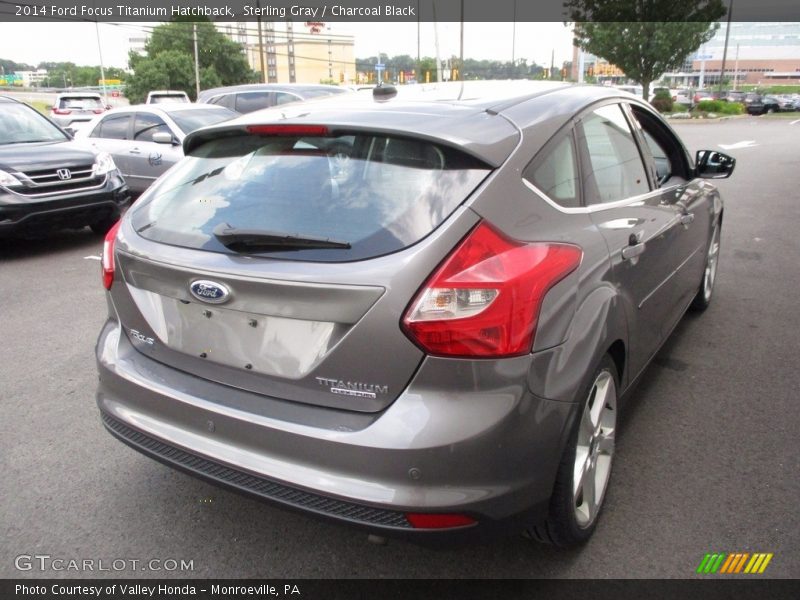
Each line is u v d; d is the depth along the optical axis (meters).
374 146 2.49
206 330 2.49
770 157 16.50
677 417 3.76
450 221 2.21
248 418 2.33
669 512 2.94
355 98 3.00
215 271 2.38
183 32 67.06
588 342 2.42
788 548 2.71
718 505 2.98
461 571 2.65
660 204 3.59
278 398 2.34
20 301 6.08
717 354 4.61
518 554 2.73
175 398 2.51
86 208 8.09
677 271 3.89
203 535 2.89
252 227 2.43
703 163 4.56
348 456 2.16
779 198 10.73
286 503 2.29
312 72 103.69
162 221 2.71
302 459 2.25
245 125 2.74
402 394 2.16
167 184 2.92
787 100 45.81
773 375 4.28
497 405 2.13
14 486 3.22
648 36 32.66
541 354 2.23
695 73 110.06
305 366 2.28
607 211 2.91
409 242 2.20
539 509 2.33
